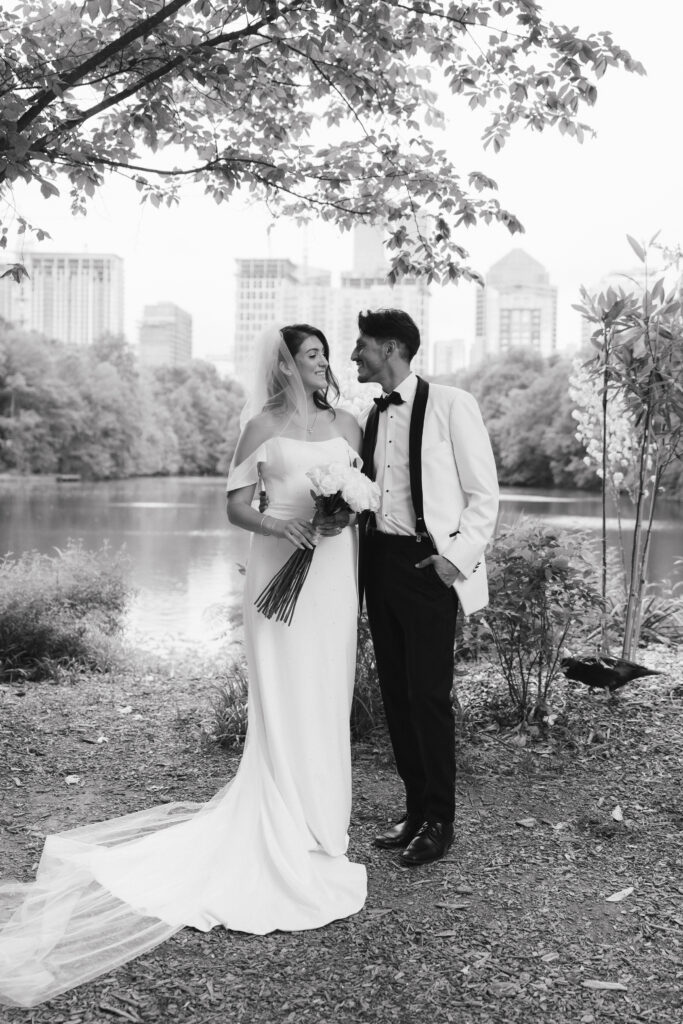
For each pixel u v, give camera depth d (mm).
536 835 3322
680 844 3223
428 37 4980
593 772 3973
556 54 4512
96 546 19047
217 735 4496
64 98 4754
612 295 5273
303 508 3072
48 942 2510
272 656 3031
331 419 3232
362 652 4512
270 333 3150
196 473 89062
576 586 4461
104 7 4012
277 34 4949
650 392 5090
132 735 4711
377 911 2748
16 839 3340
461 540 3076
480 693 4910
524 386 71812
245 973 2395
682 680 5285
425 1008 2219
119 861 2932
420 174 5555
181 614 10766
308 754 2967
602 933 2590
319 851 2969
